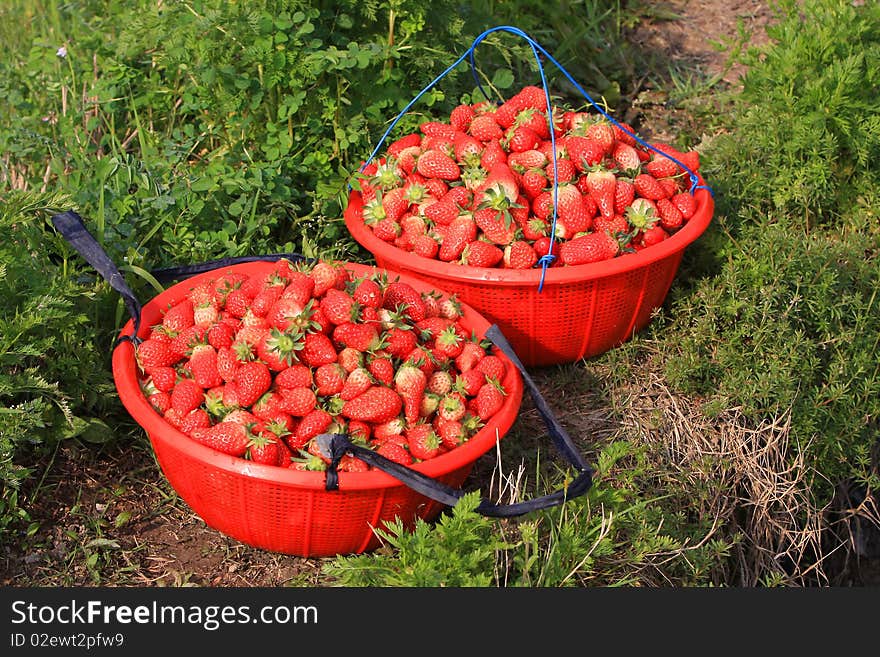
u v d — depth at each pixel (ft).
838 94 7.28
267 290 5.79
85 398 6.23
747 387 6.50
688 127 8.20
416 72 7.23
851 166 7.57
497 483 6.24
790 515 6.50
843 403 6.72
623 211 6.41
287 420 5.63
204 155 7.21
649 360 6.72
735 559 6.40
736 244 6.97
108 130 7.37
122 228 6.47
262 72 6.92
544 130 6.55
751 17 9.26
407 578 5.41
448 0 7.18
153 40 7.09
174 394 5.73
